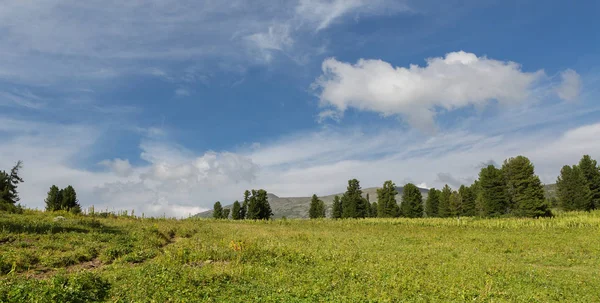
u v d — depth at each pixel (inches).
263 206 3641.7
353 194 3654.0
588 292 639.8
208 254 727.1
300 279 601.6
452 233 1563.7
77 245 722.2
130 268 590.2
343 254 884.6
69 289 429.4
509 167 2758.4
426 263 847.1
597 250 1105.4
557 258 1006.4
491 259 923.4
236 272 598.9
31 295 403.9
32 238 732.7
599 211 2773.1
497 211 2775.6
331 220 2374.5
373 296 532.4
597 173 3265.3
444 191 3764.8
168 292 466.9
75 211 1409.9
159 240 874.1
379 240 1280.8
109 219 1290.6
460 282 650.8
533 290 629.6
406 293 562.6
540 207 2539.4
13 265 537.3
